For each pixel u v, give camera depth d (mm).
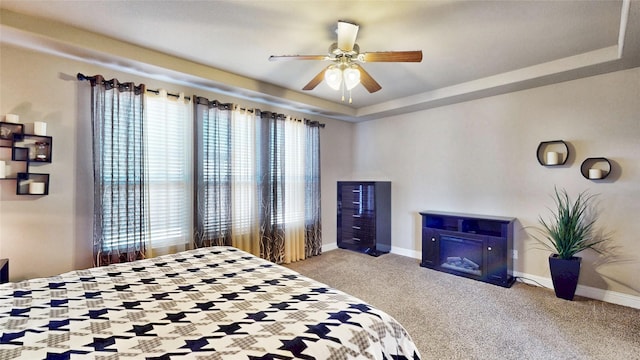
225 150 3607
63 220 2637
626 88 2859
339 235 5180
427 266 4020
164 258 2309
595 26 2254
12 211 2430
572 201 3182
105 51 2471
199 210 3385
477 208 3930
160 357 995
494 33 2375
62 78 2617
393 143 4891
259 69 3186
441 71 3207
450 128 4195
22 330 1178
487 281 3463
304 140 4578
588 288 3066
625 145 2877
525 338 2248
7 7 2020
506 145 3662
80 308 1396
